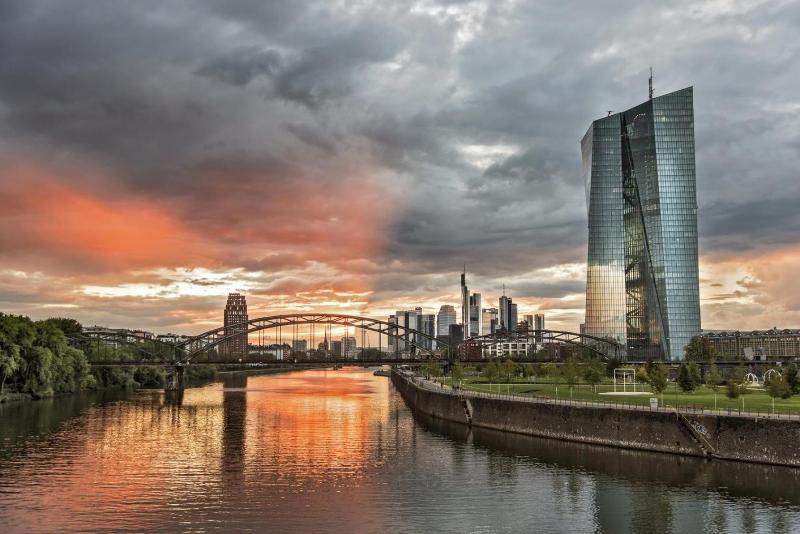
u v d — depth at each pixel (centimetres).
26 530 5988
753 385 16212
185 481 7919
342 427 12938
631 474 8119
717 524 6206
